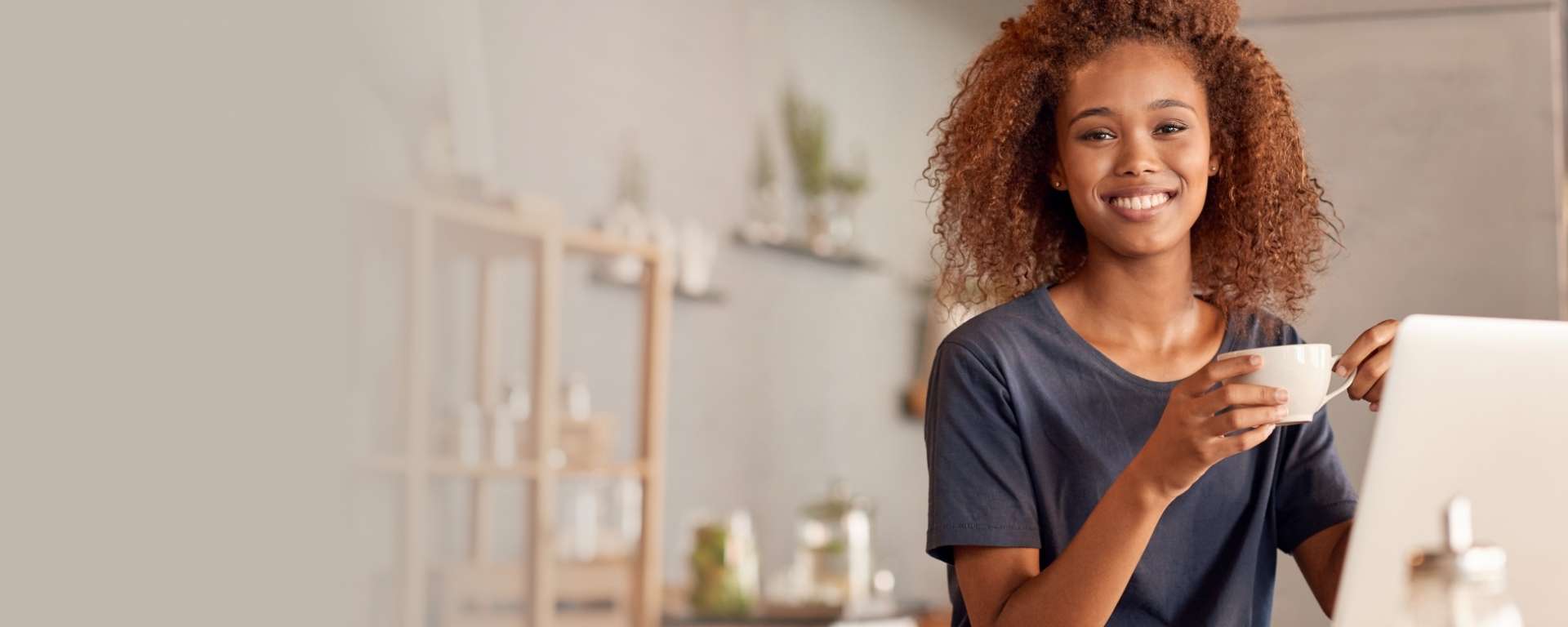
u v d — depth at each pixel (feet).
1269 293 4.52
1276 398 3.17
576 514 13.11
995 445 3.99
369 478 9.75
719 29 15.78
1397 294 5.99
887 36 18.03
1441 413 2.75
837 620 12.17
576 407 12.62
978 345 4.08
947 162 4.72
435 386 11.94
